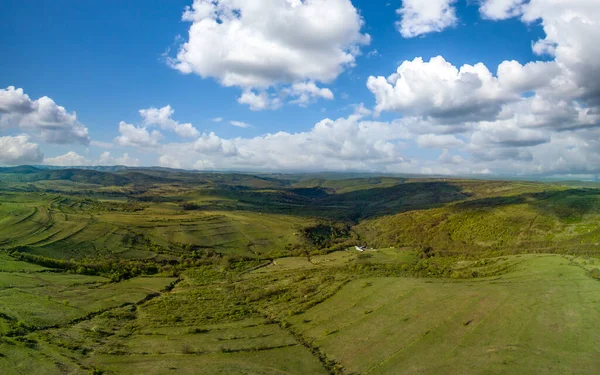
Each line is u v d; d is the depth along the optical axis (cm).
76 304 8900
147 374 5922
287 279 12450
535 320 7269
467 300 8638
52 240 13550
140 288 11150
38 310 8075
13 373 5525
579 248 13750
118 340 7281
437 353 6594
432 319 7906
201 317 8800
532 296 8425
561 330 6812
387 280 10894
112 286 10988
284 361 6650
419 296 9262
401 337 7319
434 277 11775
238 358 6694
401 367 6288
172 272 13538
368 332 7694
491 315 7719
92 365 6100
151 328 8006
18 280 9788
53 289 9706
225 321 8625
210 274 13688
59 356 6219
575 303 7794
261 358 6738
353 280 11294
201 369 6194
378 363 6500
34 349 6362
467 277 11331
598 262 10656
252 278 13112
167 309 9338
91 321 8075
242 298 10675
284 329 8256
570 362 5838
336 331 7906
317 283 11438
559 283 9181
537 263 11456
